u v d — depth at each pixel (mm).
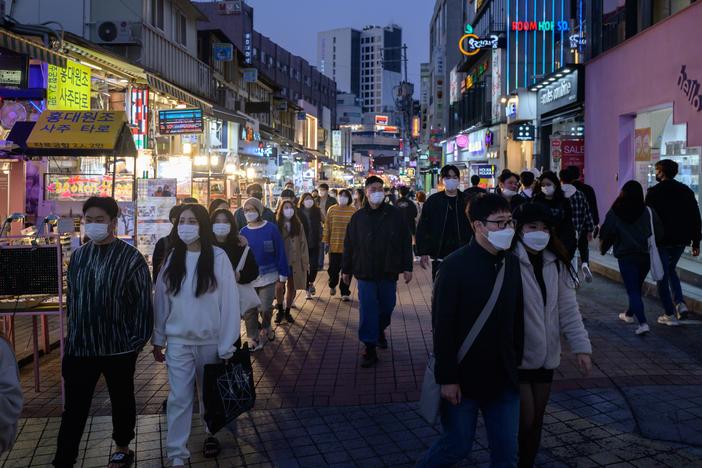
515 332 3305
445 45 60156
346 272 6668
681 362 6227
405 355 6871
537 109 23062
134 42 19062
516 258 3262
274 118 47344
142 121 15055
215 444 4398
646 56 13141
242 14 42844
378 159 135875
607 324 7852
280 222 8719
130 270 4062
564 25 32594
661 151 13344
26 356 6863
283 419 5059
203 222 4238
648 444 4414
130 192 10766
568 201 6973
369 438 4660
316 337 7832
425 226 7113
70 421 3994
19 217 6168
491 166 30734
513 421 3146
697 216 7605
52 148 7309
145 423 5055
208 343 4246
